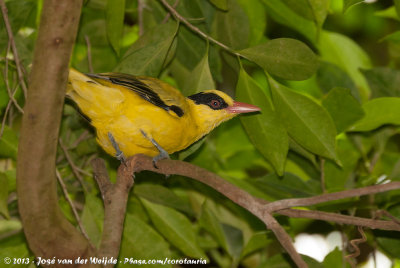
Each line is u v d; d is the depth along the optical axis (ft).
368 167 39.06
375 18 47.32
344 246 35.42
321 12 29.19
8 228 34.60
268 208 23.49
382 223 23.65
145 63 32.22
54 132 22.72
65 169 38.24
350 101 33.12
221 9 34.42
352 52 45.85
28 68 35.09
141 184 34.58
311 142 30.40
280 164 30.89
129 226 32.83
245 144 45.27
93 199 32.55
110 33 31.86
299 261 22.29
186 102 34.27
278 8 41.86
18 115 41.34
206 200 37.32
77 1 21.54
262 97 30.58
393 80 37.29
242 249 37.91
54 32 21.44
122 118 31.42
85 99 30.68
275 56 29.78
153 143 32.45
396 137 43.29
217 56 36.58
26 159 22.75
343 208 34.22
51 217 24.00
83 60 40.04
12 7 34.06
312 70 29.71
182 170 27.12
